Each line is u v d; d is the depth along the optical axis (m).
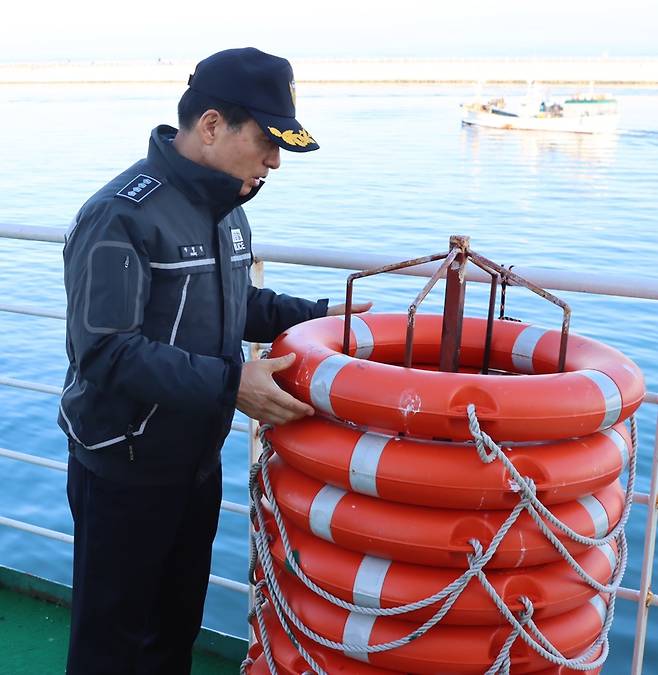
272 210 26.02
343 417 1.50
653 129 63.59
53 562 6.82
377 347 1.88
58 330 13.00
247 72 1.66
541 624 1.54
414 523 1.45
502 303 1.97
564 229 23.73
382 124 64.94
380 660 1.52
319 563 1.55
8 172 35.06
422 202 28.09
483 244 21.70
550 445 1.49
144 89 145.00
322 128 60.84
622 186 33.22
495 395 1.41
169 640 2.15
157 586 1.94
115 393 1.64
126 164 37.47
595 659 1.63
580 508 1.53
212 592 6.09
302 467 1.56
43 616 2.72
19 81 177.00
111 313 1.60
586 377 1.49
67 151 43.44
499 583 1.47
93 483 1.84
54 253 18.25
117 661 1.95
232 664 2.56
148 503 1.84
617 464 1.53
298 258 2.25
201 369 1.59
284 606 1.64
